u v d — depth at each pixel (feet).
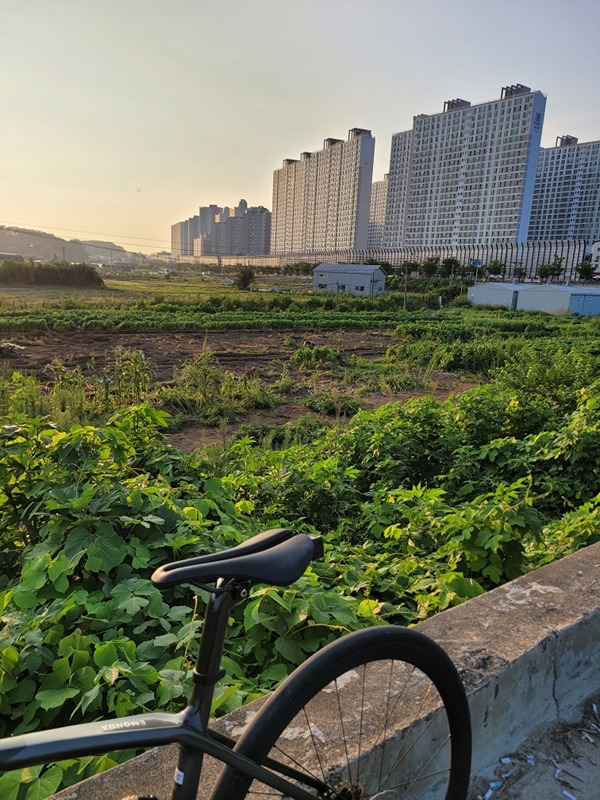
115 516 9.48
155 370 52.34
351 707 6.03
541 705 7.34
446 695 5.40
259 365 60.44
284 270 387.96
